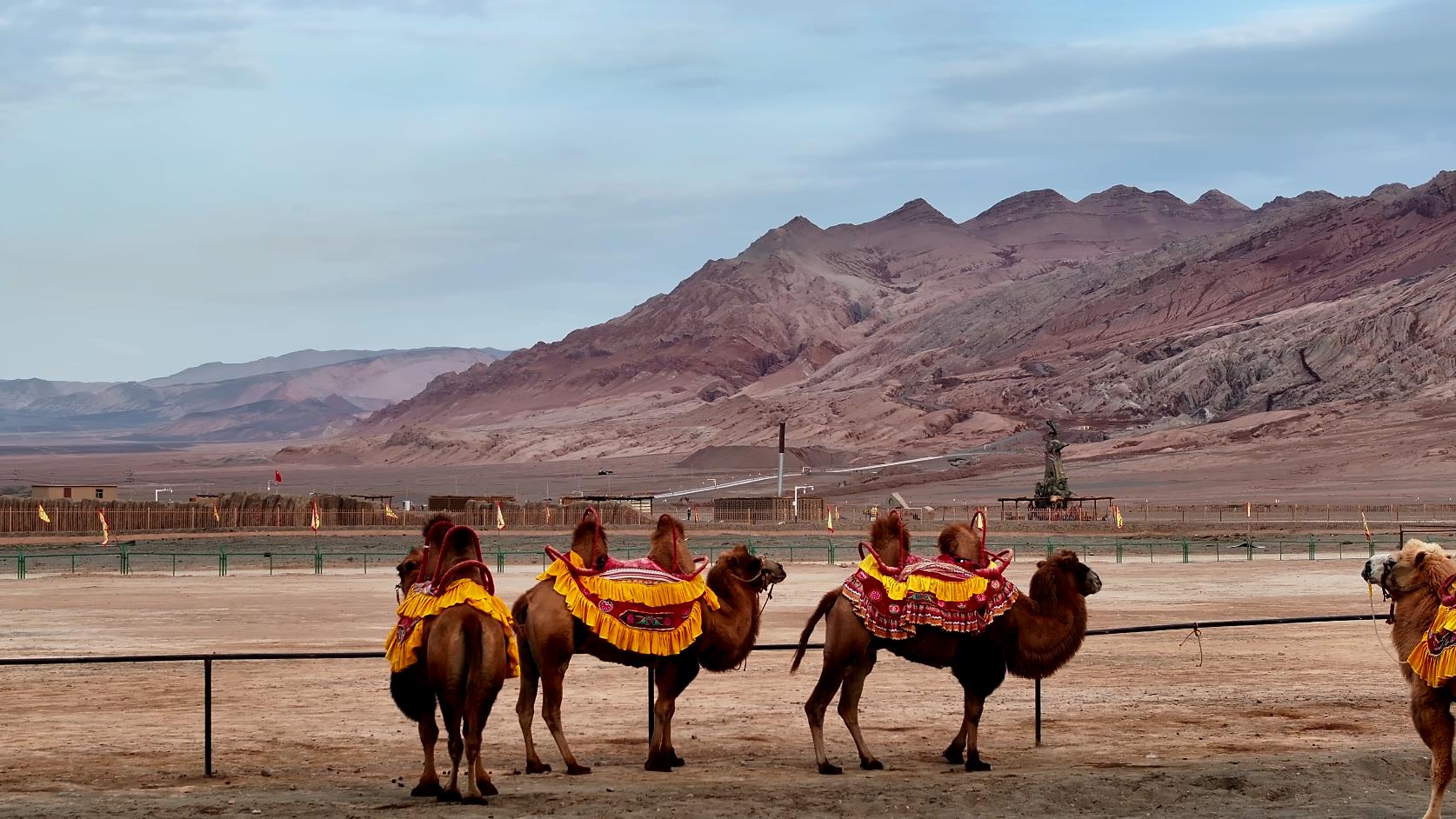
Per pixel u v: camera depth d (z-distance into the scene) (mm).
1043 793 14086
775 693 23125
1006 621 16484
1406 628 13586
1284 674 25562
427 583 14797
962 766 16641
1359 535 81062
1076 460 186875
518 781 15547
